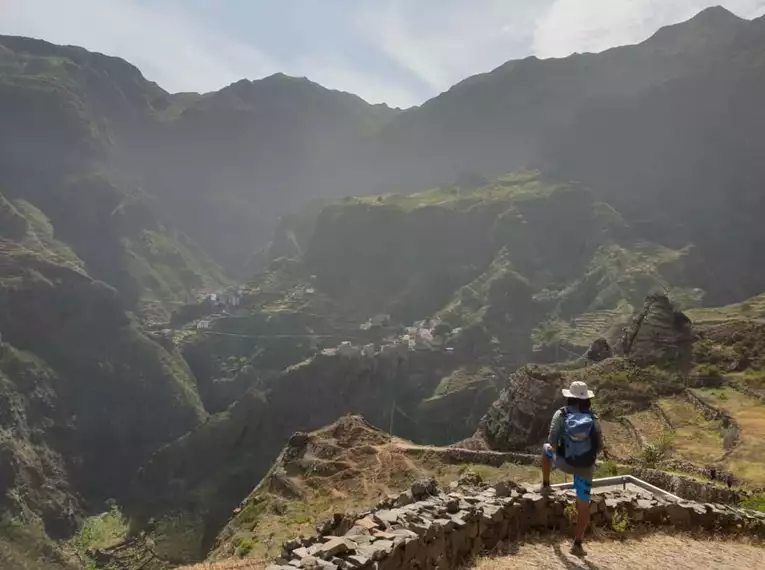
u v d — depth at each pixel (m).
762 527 14.53
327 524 11.11
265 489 45.84
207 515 96.62
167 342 147.88
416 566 9.16
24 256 141.62
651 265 138.25
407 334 135.75
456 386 114.38
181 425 129.50
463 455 45.12
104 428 128.12
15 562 87.81
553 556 10.51
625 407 49.12
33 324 132.50
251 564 23.25
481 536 10.70
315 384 116.25
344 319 159.12
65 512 107.12
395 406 114.50
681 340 58.28
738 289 156.38
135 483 109.88
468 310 141.00
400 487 41.94
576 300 138.12
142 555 91.12
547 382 51.78
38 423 119.06
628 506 13.23
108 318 142.88
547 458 12.04
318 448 48.84
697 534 13.48
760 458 34.03
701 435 41.34
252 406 113.00
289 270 184.75
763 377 51.56
